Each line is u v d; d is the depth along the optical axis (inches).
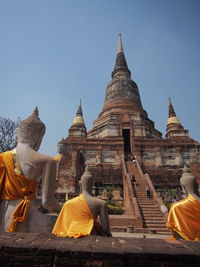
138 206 737.6
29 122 232.4
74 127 1631.4
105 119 1706.4
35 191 214.7
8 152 218.2
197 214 222.2
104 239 148.8
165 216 685.9
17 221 195.0
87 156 1392.7
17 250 118.6
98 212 218.1
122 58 2276.1
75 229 196.5
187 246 129.6
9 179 207.0
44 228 208.7
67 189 942.4
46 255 117.6
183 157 1390.3
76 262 113.9
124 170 1162.6
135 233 619.8
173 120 1685.5
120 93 1932.8
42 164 216.2
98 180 1226.0
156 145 1440.7
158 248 123.1
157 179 1248.8
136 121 1647.4
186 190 250.2
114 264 112.0
